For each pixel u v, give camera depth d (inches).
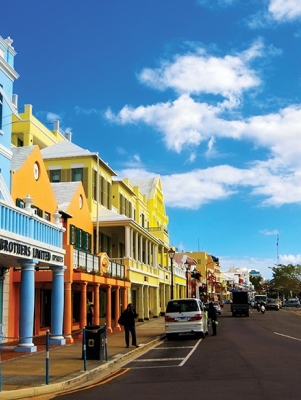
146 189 2273.6
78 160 1423.5
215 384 465.7
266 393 413.1
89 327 671.8
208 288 4559.5
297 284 4591.5
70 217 1181.1
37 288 1028.5
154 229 2098.9
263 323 1622.8
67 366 606.5
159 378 523.2
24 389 448.8
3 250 646.5
